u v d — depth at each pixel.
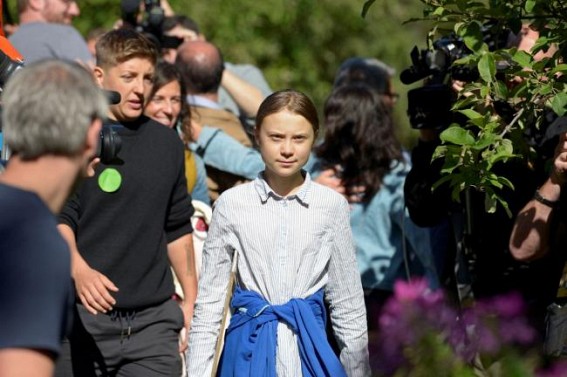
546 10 9.06
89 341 10.06
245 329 9.09
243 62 24.53
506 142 8.71
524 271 10.27
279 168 9.02
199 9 24.12
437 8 9.10
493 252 10.38
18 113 5.88
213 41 24.36
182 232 10.70
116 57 10.16
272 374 8.98
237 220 9.14
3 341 5.62
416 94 10.81
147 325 10.26
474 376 7.49
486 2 9.73
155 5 15.23
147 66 10.25
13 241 5.73
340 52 26.67
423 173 10.90
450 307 10.70
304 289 9.12
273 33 25.42
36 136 5.86
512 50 8.72
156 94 12.09
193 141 13.06
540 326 9.91
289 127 8.99
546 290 10.15
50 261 5.74
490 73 8.68
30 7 14.53
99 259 9.99
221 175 13.20
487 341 9.23
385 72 14.42
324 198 9.22
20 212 5.79
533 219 9.74
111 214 10.01
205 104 13.63
